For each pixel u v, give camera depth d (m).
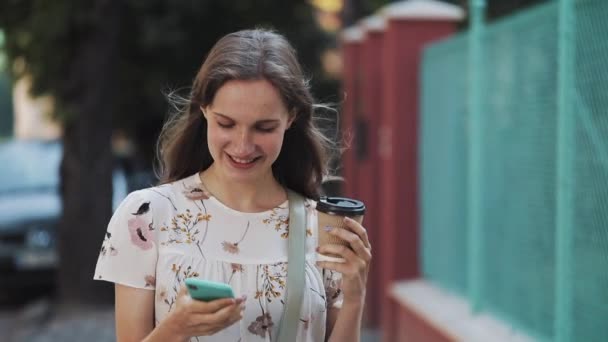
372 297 7.43
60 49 8.21
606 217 3.53
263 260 2.27
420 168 6.26
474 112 5.02
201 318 1.92
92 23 8.01
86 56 8.14
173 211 2.29
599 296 3.62
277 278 2.25
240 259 2.25
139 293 2.21
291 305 2.21
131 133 12.09
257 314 2.21
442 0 9.00
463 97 5.39
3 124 26.56
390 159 6.29
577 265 3.80
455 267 5.62
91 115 8.16
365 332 7.29
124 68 10.12
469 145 5.27
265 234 2.30
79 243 8.15
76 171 8.14
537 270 4.30
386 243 6.42
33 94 8.67
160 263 2.22
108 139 8.26
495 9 8.27
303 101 2.21
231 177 2.19
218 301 1.91
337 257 2.21
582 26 3.70
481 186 5.02
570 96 3.79
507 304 4.71
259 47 2.15
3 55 8.55
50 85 8.45
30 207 9.24
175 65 10.33
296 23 11.27
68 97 8.21
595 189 3.63
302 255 2.28
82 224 8.14
